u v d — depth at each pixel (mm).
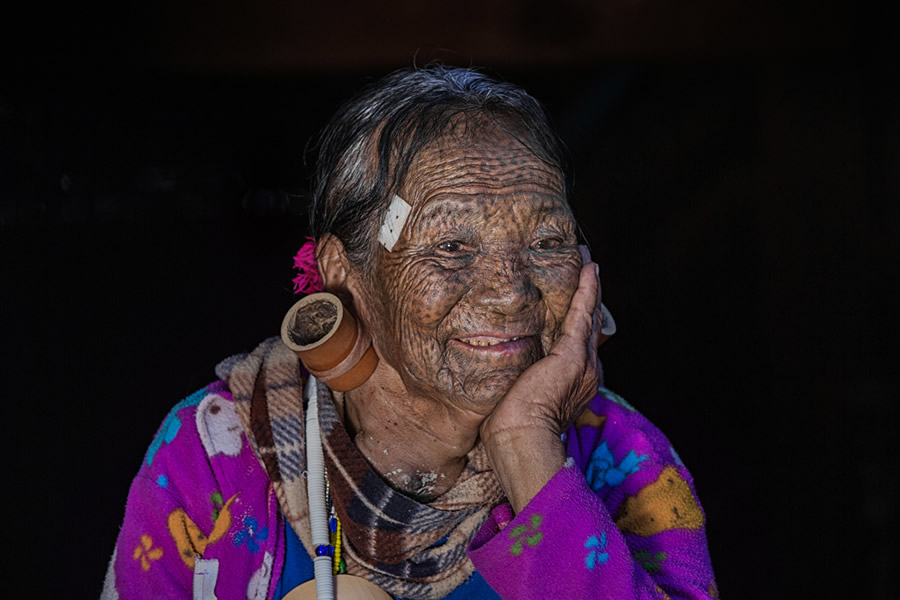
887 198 4848
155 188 6383
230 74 5223
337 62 5020
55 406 5371
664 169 5832
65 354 5711
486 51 4922
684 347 5484
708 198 5637
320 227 1587
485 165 1422
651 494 1614
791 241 5133
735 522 4984
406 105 1466
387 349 1498
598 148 6035
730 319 5379
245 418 1530
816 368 5020
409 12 4840
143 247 6293
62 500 4766
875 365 4859
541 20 4777
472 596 1505
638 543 1576
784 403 5105
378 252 1478
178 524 1493
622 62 5055
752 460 5066
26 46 5340
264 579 1478
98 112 6102
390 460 1530
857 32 4891
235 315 6160
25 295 5906
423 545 1476
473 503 1517
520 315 1434
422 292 1408
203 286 6266
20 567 4426
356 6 4836
